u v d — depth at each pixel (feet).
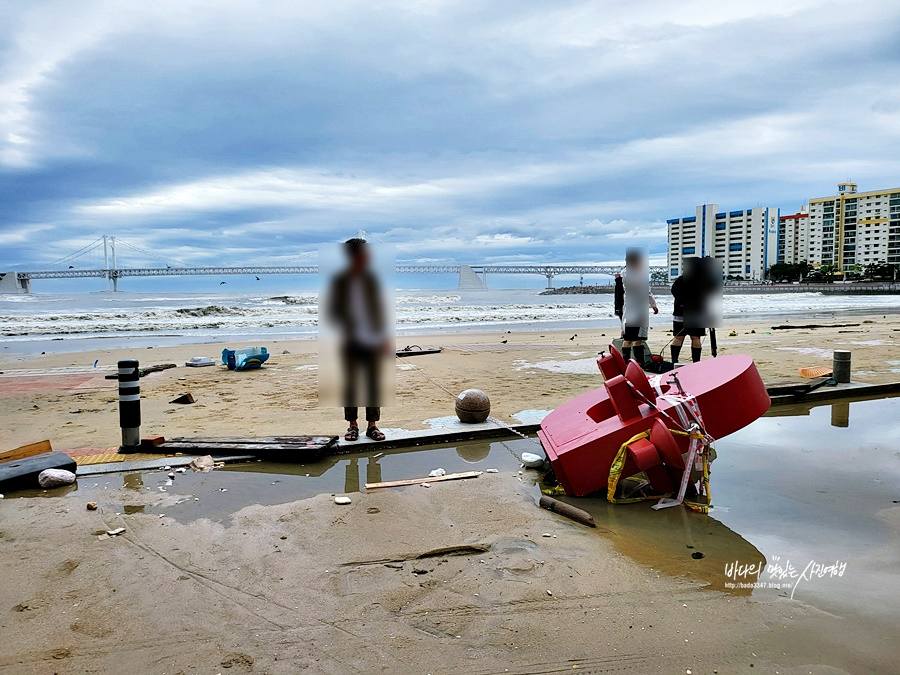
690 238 579.07
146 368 43.06
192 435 23.34
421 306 154.71
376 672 8.79
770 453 20.07
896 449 20.48
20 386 36.52
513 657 9.13
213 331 87.35
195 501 16.30
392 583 11.46
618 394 15.89
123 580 11.64
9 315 108.17
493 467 19.52
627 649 9.30
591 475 15.94
